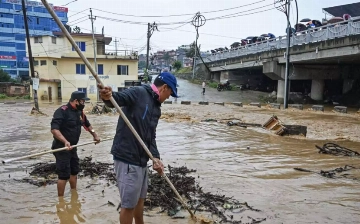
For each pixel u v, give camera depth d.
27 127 12.85
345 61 25.14
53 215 4.12
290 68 27.31
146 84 3.42
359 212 4.35
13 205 4.43
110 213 4.19
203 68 47.25
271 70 27.98
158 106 3.36
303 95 29.67
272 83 39.34
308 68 27.52
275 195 4.98
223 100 31.02
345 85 29.64
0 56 53.12
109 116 17.47
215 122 14.74
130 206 3.18
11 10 53.03
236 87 38.38
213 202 4.61
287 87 23.38
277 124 11.97
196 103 27.45
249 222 3.99
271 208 4.45
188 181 5.40
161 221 3.96
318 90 29.14
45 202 4.55
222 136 10.80
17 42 53.94
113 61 36.78
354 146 9.29
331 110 22.47
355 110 22.92
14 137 10.34
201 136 10.76
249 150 8.50
